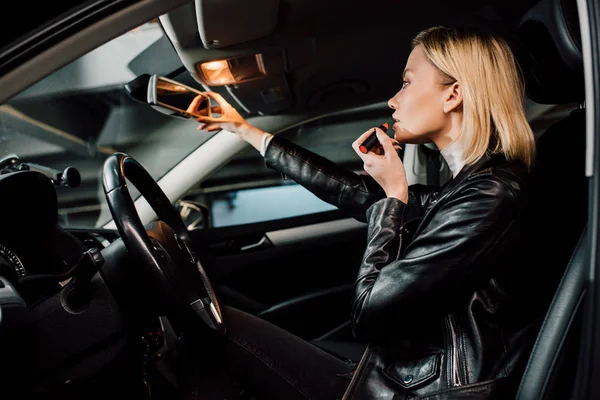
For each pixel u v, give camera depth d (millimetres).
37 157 2291
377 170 1078
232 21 1407
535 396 789
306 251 2248
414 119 1077
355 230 2295
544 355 787
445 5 1566
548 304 947
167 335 1345
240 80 1736
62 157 2408
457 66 1001
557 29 949
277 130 2051
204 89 1845
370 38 1655
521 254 933
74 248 1220
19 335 852
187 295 1062
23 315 860
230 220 3127
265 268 2219
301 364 1185
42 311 1006
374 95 1991
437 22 1620
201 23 1396
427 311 923
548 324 793
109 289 1064
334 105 2014
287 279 2242
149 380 1219
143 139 2359
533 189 957
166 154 2146
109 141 2514
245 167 3203
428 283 899
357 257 2291
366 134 1108
